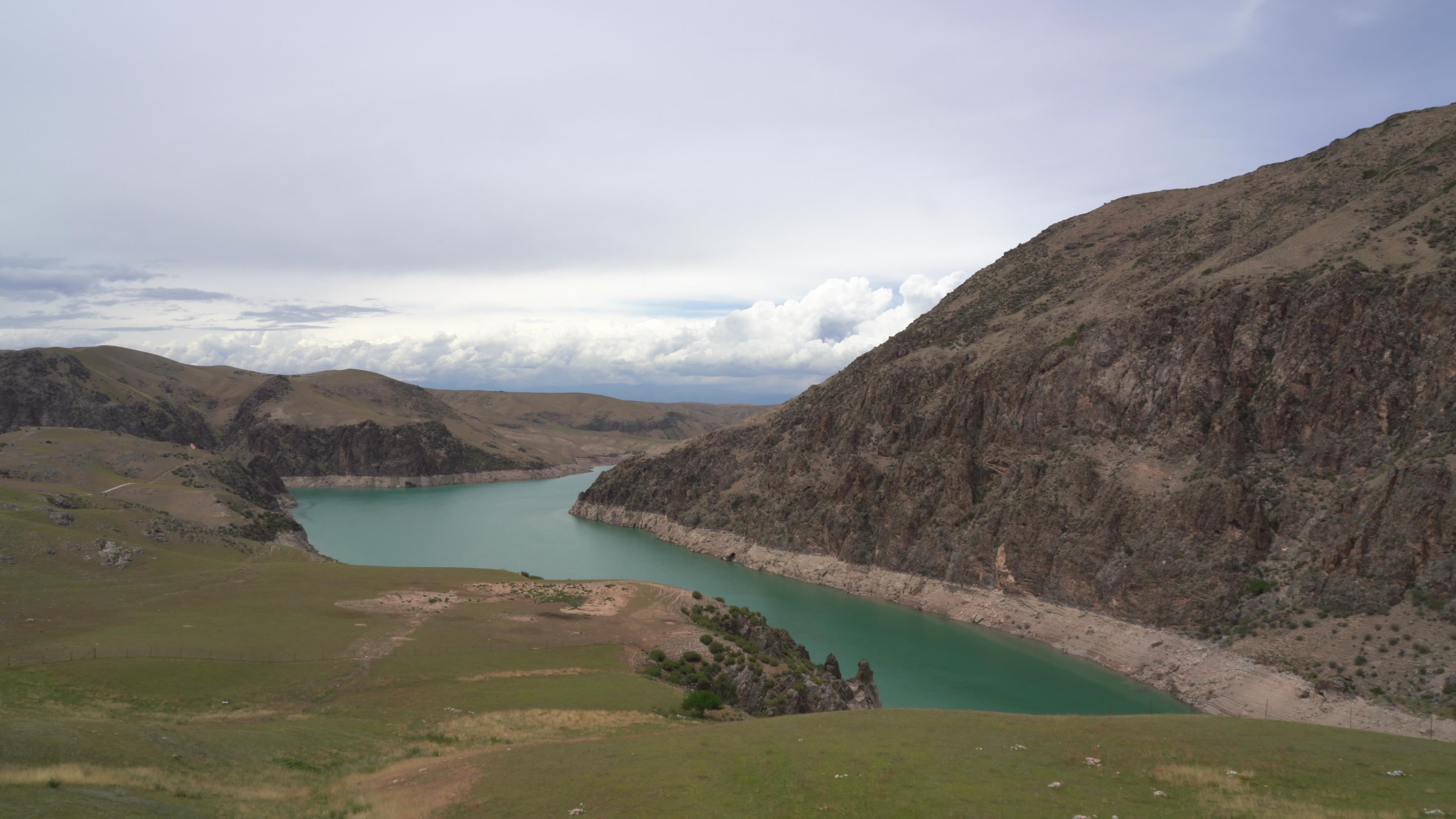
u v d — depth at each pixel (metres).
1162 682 80.62
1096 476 104.81
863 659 85.38
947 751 36.06
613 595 91.69
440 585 93.50
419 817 29.56
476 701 53.94
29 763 29.09
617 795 30.95
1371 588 73.25
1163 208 169.38
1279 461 92.44
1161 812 28.00
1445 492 72.12
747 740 38.72
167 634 62.84
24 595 72.56
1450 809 26.83
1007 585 106.56
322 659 61.38
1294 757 33.72
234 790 31.73
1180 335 109.88
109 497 138.12
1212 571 85.94
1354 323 92.81
